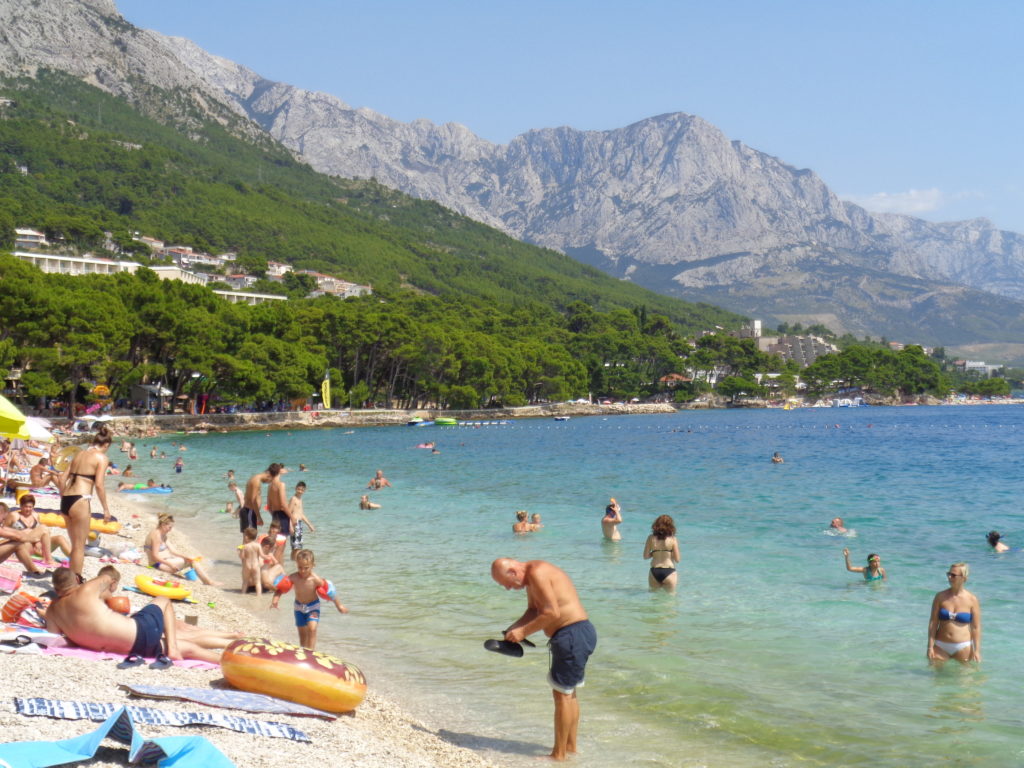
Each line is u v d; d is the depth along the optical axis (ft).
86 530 52.54
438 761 32.22
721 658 48.39
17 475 121.80
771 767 33.55
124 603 41.09
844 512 115.44
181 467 184.44
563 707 34.14
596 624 56.08
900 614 58.03
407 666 47.83
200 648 41.19
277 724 31.91
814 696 41.96
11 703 29.91
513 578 34.14
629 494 140.46
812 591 65.62
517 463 211.20
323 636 54.34
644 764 33.94
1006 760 34.06
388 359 462.60
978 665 46.50
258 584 67.10
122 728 26.48
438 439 321.11
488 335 587.27
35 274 296.92
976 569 75.05
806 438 329.11
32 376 270.67
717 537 93.45
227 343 359.25
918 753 34.81
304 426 390.42
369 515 114.52
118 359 315.99
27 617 42.80
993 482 158.20
